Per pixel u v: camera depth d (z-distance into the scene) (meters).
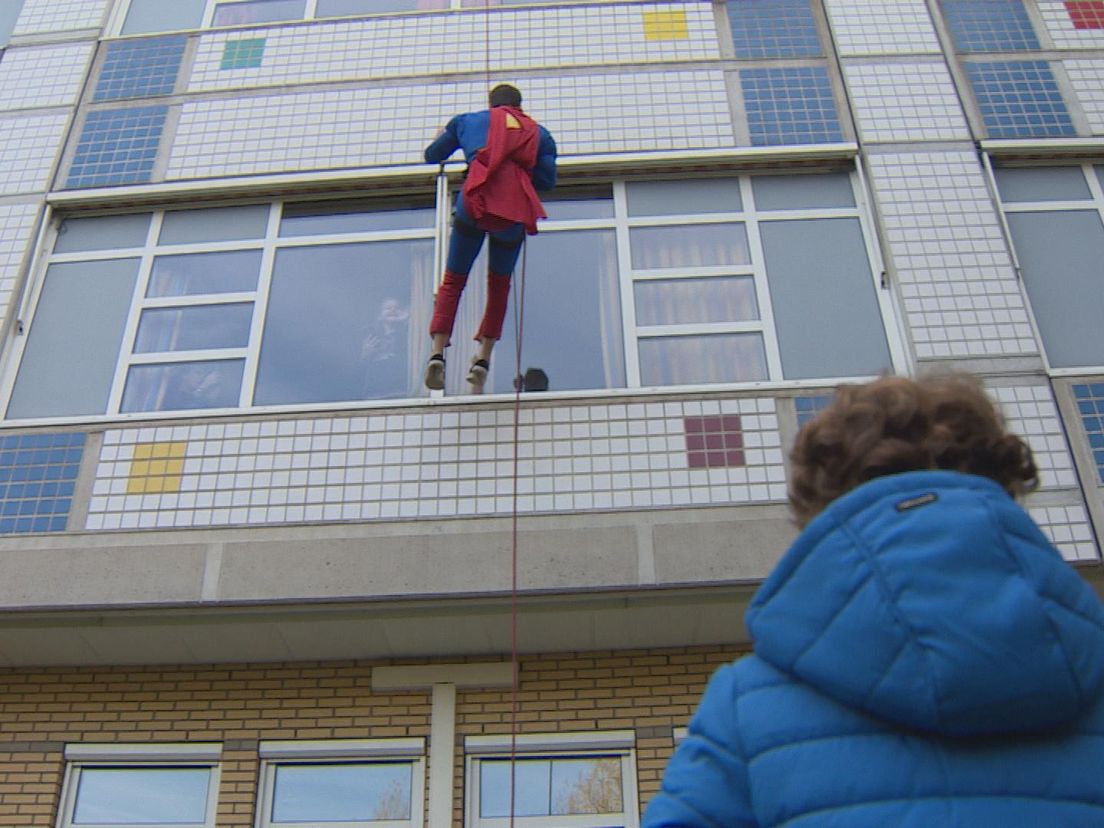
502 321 6.73
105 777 6.56
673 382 7.02
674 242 7.62
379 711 6.56
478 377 6.71
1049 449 6.50
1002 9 8.57
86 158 8.15
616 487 6.46
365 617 6.31
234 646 6.62
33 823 6.37
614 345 7.20
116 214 7.98
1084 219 7.67
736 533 6.26
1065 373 6.85
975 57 8.32
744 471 6.48
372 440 6.70
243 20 9.15
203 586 6.26
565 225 7.70
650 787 6.28
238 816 6.30
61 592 6.29
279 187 7.89
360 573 6.23
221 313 7.48
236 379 7.20
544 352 7.17
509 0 8.87
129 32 9.11
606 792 6.32
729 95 8.17
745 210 7.73
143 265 7.72
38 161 8.12
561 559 6.20
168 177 8.00
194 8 9.22
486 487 6.48
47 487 6.71
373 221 7.88
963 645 1.28
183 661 6.77
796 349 7.11
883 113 7.95
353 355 7.27
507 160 6.39
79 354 7.35
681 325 7.25
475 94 8.29
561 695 6.54
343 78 8.43
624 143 7.96
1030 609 1.31
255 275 7.64
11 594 6.30
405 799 6.39
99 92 8.51
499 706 6.53
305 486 6.57
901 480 1.45
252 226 7.87
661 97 8.18
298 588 6.20
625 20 8.59
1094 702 1.38
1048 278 7.40
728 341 7.18
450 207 7.78
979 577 1.34
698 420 6.68
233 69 8.55
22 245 7.68
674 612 6.32
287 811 6.40
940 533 1.37
